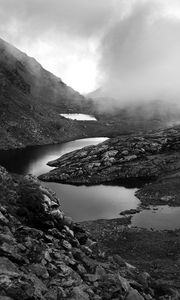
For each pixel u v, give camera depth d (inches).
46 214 1134.4
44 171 4431.6
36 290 690.2
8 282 671.1
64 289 761.6
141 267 1451.8
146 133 5674.2
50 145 7534.5
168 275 1352.1
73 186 3705.7
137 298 858.8
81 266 937.5
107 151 4564.5
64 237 1107.9
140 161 4301.2
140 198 3093.0
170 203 2847.0
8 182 1239.5
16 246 845.8
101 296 819.4
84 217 2549.2
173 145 4690.0
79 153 4835.1
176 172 3902.6
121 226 2229.3
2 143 6820.9
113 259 1212.5
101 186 3666.3
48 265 839.1
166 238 1975.9
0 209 1010.1
